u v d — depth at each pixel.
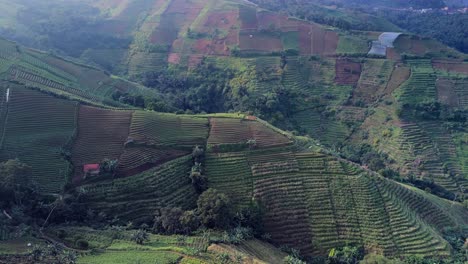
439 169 98.50
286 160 78.25
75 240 57.97
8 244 53.94
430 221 74.38
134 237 59.03
